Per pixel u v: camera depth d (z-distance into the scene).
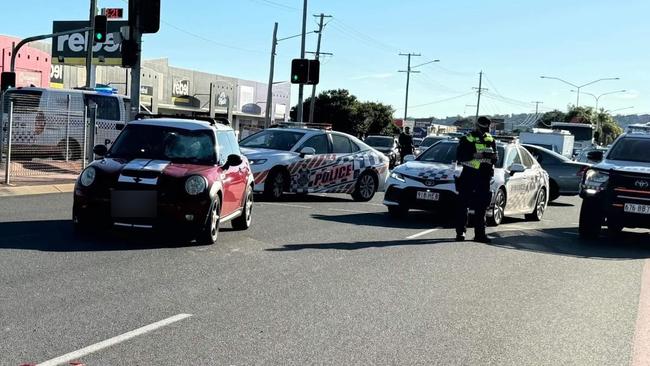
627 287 7.98
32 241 8.72
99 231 9.69
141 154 9.54
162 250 8.65
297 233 10.80
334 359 4.95
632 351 5.47
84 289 6.52
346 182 16.53
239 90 58.31
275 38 39.94
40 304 5.93
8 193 13.60
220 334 5.39
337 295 6.86
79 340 5.07
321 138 16.19
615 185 11.55
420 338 5.57
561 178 20.38
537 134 36.16
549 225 14.34
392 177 13.11
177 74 50.97
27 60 34.91
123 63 15.37
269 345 5.19
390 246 10.04
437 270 8.43
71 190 14.97
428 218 13.87
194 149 9.67
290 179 15.20
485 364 5.02
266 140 16.06
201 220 8.81
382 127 76.81
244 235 10.30
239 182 10.33
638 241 12.57
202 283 7.05
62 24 42.84
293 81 25.23
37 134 16.92
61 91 18.50
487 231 12.50
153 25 15.25
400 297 6.91
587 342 5.68
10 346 4.86
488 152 10.86
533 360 5.16
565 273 8.70
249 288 6.95
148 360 4.73
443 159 13.63
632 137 12.99
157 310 5.96
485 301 6.94
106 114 18.88
